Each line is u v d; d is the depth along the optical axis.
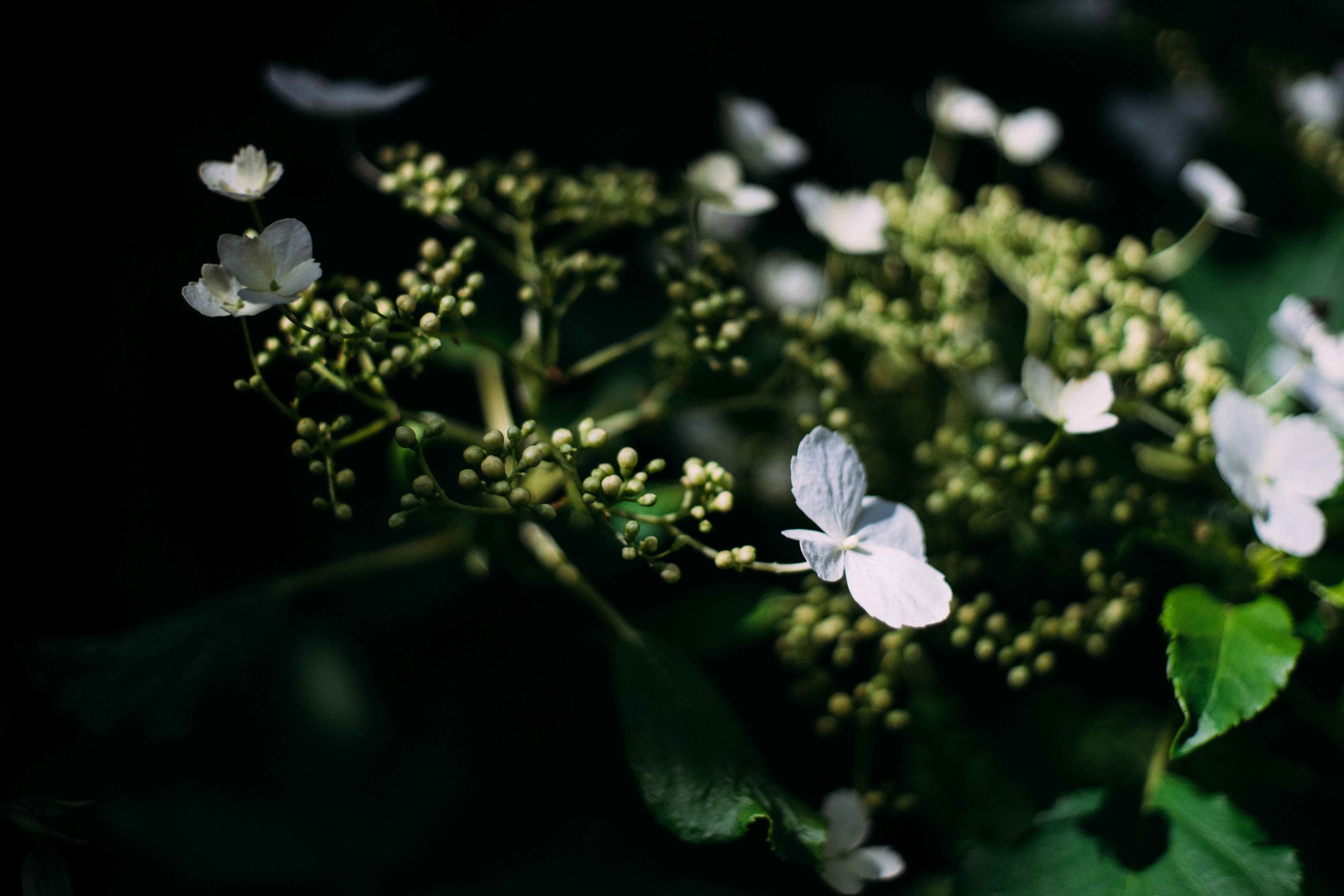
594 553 0.39
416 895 0.40
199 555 0.41
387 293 0.43
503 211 0.42
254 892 0.39
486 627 0.42
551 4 0.45
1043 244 0.41
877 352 0.41
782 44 0.47
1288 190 0.46
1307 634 0.34
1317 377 0.36
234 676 0.36
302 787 0.41
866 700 0.37
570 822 0.41
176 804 0.39
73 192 0.40
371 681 0.42
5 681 0.39
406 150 0.38
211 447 0.41
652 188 0.39
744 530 0.40
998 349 0.42
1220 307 0.41
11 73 0.40
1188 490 0.38
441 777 0.41
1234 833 0.34
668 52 0.46
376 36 0.44
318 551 0.42
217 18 0.42
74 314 0.40
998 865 0.35
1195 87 0.47
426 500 0.32
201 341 0.41
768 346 0.40
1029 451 0.36
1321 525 0.33
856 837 0.34
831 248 0.42
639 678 0.35
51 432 0.40
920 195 0.42
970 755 0.37
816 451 0.33
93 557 0.40
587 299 0.43
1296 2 0.49
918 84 0.48
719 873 0.40
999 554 0.39
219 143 0.42
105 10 0.41
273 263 0.31
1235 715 0.32
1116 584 0.37
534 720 0.42
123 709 0.36
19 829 0.35
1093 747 0.37
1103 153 0.48
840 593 0.37
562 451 0.33
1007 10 0.47
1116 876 0.34
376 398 0.35
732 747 0.34
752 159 0.41
